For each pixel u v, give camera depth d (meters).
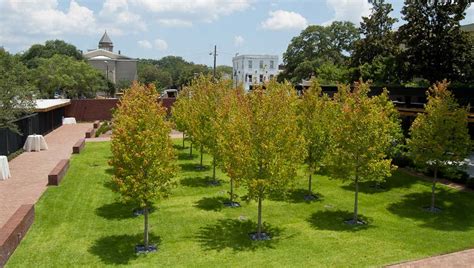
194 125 23.41
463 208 19.36
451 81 32.69
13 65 31.69
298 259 13.30
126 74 116.56
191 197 20.19
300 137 15.70
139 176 13.54
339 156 17.72
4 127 26.42
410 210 19.12
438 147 18.81
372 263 13.00
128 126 13.74
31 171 24.03
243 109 15.73
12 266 12.37
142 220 16.80
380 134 17.62
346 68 46.69
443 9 31.33
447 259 13.40
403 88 30.77
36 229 15.28
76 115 56.03
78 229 15.55
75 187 20.84
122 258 13.27
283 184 15.30
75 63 71.62
